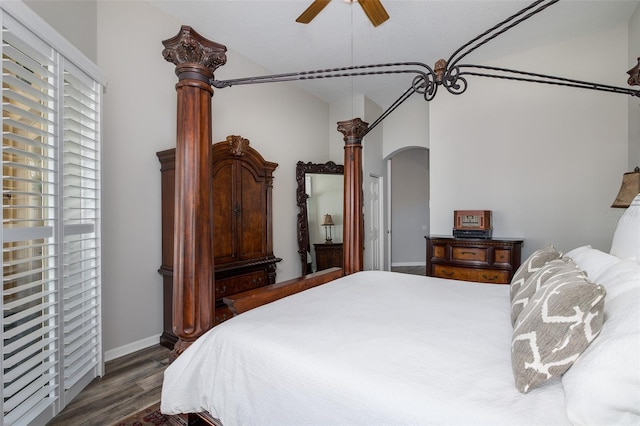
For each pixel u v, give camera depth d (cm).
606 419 75
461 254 358
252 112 404
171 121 312
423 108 531
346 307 167
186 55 150
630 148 312
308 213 473
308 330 133
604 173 329
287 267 453
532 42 351
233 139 334
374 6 213
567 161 348
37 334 169
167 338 290
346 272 268
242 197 351
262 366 118
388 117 569
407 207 745
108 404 199
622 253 147
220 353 132
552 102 356
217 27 323
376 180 566
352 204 266
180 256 149
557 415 80
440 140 433
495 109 391
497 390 90
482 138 401
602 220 330
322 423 99
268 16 304
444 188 429
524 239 372
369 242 532
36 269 172
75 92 208
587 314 89
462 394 88
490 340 123
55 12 214
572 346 88
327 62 403
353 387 96
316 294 193
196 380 136
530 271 167
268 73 420
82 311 208
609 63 325
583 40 338
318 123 520
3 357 146
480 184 403
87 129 217
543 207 362
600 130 331
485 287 213
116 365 252
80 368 211
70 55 196
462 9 292
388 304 173
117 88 271
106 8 263
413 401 87
